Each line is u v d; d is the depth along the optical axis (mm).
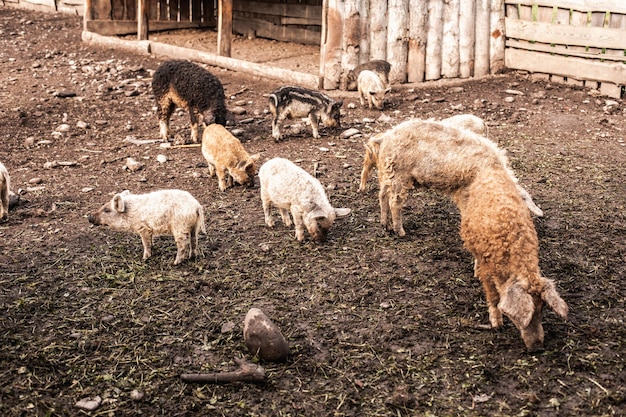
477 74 12906
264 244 6395
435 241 6512
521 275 4566
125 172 8492
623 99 11453
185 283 5711
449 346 4859
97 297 5480
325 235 6414
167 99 9445
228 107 11180
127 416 4145
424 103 11359
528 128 10023
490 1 12617
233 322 5145
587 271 5871
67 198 7621
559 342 4852
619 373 4500
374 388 4430
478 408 4227
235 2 17938
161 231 5969
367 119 10422
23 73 13445
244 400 4309
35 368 4543
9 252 6227
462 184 5719
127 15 16922
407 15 12258
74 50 15445
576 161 8625
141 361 4676
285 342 4703
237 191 7809
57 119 10773
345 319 5211
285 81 12742
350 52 12023
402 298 5512
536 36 12375
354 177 8141
